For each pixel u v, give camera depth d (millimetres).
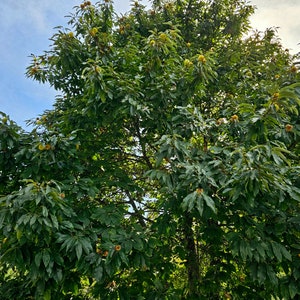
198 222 3277
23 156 2816
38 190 2090
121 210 2959
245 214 2656
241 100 3400
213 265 3354
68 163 2922
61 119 3713
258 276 2377
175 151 2482
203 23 4941
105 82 2977
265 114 2377
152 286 2990
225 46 4922
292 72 3352
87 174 3506
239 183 2131
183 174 2525
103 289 2834
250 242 2365
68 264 2418
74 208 2932
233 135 2930
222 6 5121
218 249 3219
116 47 3986
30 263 2299
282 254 2467
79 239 2312
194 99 3875
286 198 2355
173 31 3389
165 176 2576
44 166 2699
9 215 2070
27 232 2016
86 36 3611
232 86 4133
